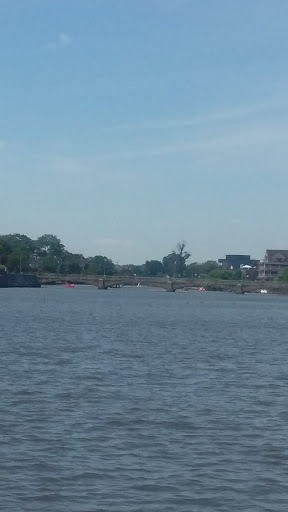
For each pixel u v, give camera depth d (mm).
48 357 67812
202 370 61719
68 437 37031
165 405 45188
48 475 31266
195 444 36344
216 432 38719
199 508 28203
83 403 45375
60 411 42844
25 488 29750
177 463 33281
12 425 39156
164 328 115562
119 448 35375
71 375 56500
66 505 28156
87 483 30484
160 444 36219
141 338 93312
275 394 50156
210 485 30562
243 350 81438
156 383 53656
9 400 45656
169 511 27859
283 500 29125
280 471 32500
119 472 31891
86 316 143250
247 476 31734
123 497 29078
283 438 37719
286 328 126500
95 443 36094
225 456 34469
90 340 87562
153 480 30984
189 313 173625
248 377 58094
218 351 79000
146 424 40094
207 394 49531
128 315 153875
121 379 55156
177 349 79625
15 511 27484
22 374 56438
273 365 67000
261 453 35031
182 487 30266
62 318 133500
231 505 28516
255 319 156250
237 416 42625
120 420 40844
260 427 40000
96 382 53250
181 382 54469
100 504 28344
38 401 45562
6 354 69562
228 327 124812
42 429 38469
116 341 87500
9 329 101750
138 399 47000
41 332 97938
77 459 33469
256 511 27969
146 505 28375
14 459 33219
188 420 41219
